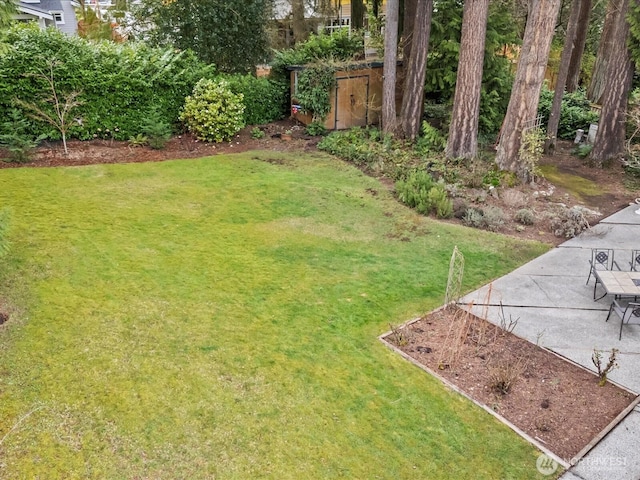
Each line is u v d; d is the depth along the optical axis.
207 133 13.66
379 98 16.47
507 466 4.29
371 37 17.11
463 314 6.48
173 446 4.40
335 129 15.98
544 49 10.47
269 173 11.74
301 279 7.25
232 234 8.62
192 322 6.12
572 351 5.82
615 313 6.61
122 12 17.14
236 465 4.24
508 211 10.02
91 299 6.48
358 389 5.14
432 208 9.88
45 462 4.19
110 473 4.12
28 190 9.84
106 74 12.68
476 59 11.81
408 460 4.34
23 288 6.62
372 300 6.78
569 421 4.77
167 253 7.82
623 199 11.08
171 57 13.85
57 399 4.84
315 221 9.33
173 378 5.18
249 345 5.75
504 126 11.38
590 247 8.62
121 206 9.46
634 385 5.28
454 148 12.56
